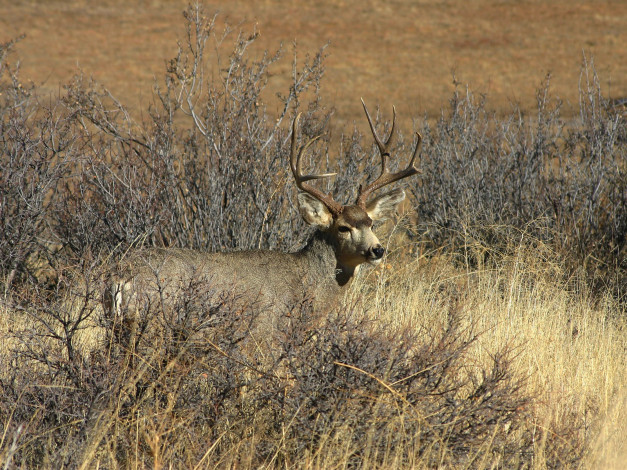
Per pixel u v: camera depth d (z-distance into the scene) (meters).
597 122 39.00
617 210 36.78
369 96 133.62
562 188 37.31
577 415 21.33
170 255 23.53
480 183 39.41
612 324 29.67
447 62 184.50
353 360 18.38
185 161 32.44
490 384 19.02
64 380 19.17
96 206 31.81
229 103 32.69
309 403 18.20
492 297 30.33
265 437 18.19
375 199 27.31
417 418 17.78
